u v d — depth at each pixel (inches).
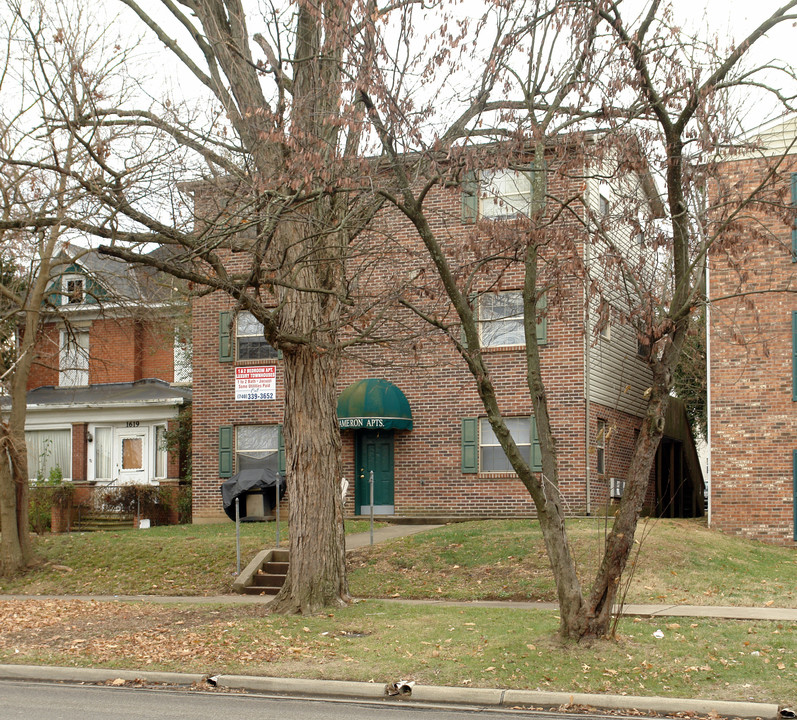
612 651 401.4
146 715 338.6
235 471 1042.1
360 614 513.7
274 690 386.3
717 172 473.4
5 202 575.5
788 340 847.1
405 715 339.0
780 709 330.0
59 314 866.1
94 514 1158.3
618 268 482.3
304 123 506.3
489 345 932.0
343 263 555.8
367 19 441.4
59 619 555.8
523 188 899.4
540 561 649.6
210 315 1063.0
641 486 415.8
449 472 940.6
